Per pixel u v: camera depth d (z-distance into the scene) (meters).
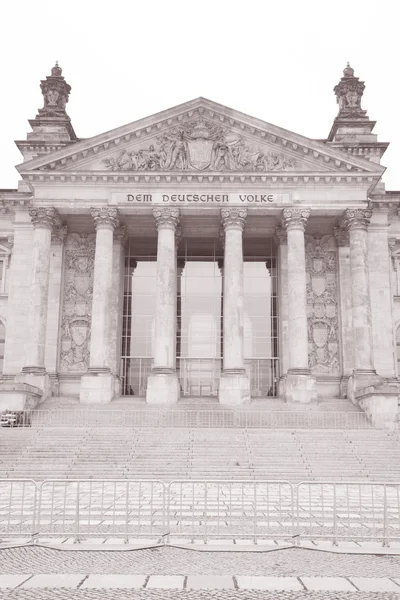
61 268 59.34
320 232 60.81
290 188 54.62
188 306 61.59
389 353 57.34
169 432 39.81
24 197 59.81
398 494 17.23
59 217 57.06
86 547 16.05
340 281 58.78
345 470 33.59
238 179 54.53
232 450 36.53
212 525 19.58
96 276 53.53
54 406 50.12
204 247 62.81
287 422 46.78
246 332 61.22
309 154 55.03
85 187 54.81
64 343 58.81
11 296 58.59
